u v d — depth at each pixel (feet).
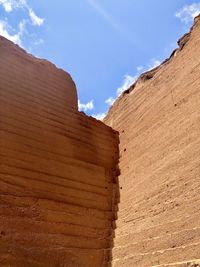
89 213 46.34
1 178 40.32
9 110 45.96
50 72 54.80
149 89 55.01
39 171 44.57
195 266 30.09
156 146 47.16
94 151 53.67
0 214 37.78
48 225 41.14
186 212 36.14
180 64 49.19
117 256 42.37
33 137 46.60
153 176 44.78
